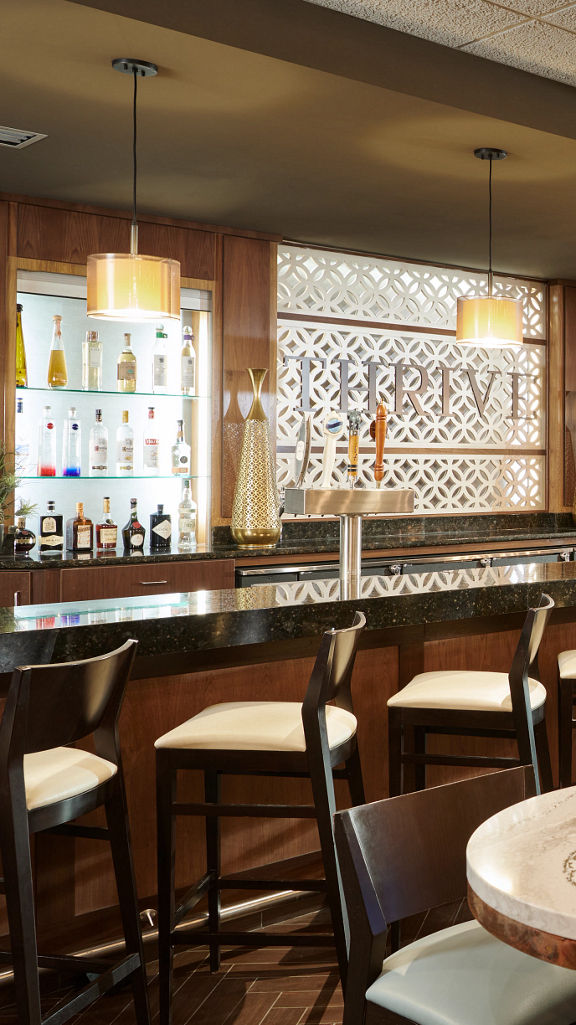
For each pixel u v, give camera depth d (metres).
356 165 4.40
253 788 2.97
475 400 6.77
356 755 2.58
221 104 3.66
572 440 7.11
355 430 3.39
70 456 5.15
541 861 1.23
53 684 1.88
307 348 6.05
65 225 5.00
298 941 2.31
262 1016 2.41
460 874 1.52
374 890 1.39
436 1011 1.32
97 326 5.33
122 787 2.16
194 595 2.92
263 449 4.67
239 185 4.72
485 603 3.11
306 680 3.06
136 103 3.64
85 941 2.61
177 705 2.78
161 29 3.03
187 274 5.41
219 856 2.79
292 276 5.96
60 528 5.08
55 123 3.86
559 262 6.52
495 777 1.61
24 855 1.86
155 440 5.39
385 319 6.36
